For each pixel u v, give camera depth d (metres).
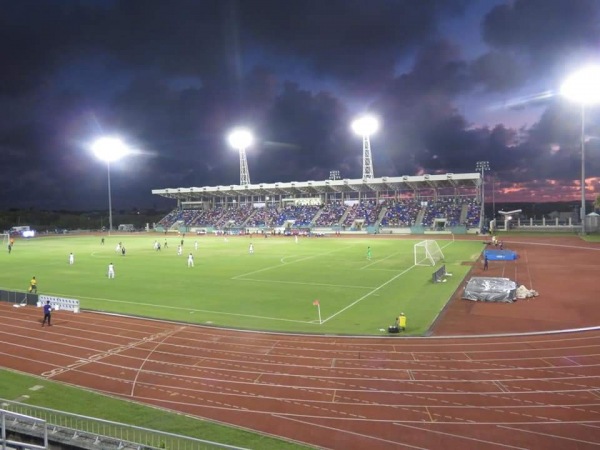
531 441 11.95
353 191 104.75
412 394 14.88
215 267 46.28
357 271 42.19
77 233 115.12
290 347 19.98
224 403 14.62
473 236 78.69
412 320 24.08
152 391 15.62
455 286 33.53
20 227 110.38
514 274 38.66
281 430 12.86
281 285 35.53
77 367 17.98
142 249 68.06
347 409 14.01
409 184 94.31
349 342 20.55
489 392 14.85
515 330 21.73
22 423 12.56
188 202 125.12
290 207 110.88
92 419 11.09
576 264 43.81
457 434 12.40
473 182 91.00
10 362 18.64
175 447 11.93
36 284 36.22
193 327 23.61
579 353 18.33
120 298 31.41
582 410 13.53
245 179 111.50
